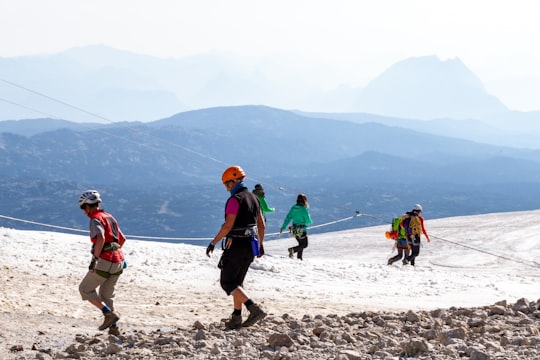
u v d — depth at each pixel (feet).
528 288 67.77
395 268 77.87
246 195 30.68
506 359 19.62
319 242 174.60
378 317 32.27
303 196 80.84
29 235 71.51
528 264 114.73
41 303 43.24
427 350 21.54
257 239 30.96
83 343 29.94
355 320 31.91
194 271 63.46
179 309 45.03
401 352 22.03
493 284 69.46
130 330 36.04
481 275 79.51
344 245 163.84
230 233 30.53
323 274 68.64
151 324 38.68
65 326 36.11
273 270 67.72
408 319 30.78
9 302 41.91
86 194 33.86
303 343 25.73
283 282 62.39
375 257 140.87
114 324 33.47
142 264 65.26
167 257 69.26
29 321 36.58
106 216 34.12
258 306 30.73
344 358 20.86
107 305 34.24
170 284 57.26
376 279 68.03
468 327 28.02
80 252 66.28
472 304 54.03
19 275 53.93
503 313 31.86
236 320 31.09
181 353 25.07
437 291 62.13
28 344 30.42
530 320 28.66
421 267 84.02
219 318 41.60
